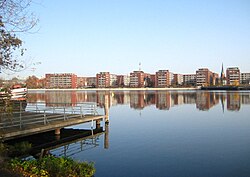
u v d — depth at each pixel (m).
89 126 28.94
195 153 17.86
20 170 10.68
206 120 34.19
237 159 16.45
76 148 19.39
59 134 22.22
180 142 21.23
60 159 11.98
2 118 10.64
